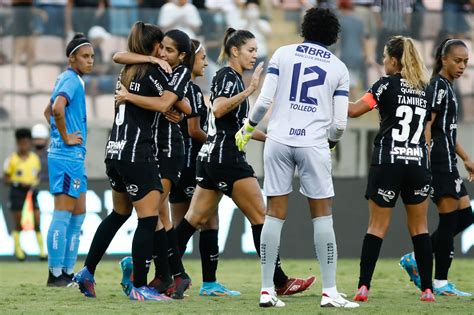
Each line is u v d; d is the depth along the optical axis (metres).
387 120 22.41
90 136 42.50
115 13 42.78
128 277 23.58
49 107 28.22
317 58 20.98
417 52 22.33
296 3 44.97
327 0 45.19
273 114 21.14
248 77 42.16
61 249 27.72
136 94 21.98
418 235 22.86
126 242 39.97
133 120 22.14
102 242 23.38
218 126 23.44
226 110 22.73
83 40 27.44
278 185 21.05
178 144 23.69
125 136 22.11
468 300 23.48
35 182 40.94
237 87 23.09
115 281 29.83
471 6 45.81
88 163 42.50
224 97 22.88
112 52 42.75
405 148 22.23
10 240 41.03
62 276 27.95
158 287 23.42
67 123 27.48
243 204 23.67
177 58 23.05
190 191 26.28
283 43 42.78
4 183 41.09
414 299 23.55
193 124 25.17
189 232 24.44
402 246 41.25
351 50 42.72
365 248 22.75
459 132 43.25
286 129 20.89
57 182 27.67
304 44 21.14
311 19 21.14
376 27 42.81
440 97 24.70
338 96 21.06
